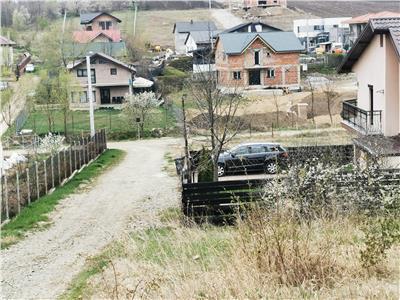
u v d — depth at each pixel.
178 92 56.00
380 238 8.89
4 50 64.19
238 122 29.58
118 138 45.59
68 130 47.19
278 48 58.12
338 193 14.36
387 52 20.25
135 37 81.19
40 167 21.78
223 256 9.39
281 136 36.69
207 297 7.66
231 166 25.34
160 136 45.94
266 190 14.60
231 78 57.31
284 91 57.38
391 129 20.45
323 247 8.57
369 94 22.39
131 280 9.61
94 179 26.00
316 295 7.50
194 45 75.19
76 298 9.91
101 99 59.66
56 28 68.06
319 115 45.75
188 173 21.44
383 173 15.39
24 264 12.92
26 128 47.66
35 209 18.86
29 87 51.56
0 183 16.75
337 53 67.12
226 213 15.99
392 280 8.04
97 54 58.84
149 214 18.20
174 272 8.84
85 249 14.15
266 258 8.27
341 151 23.03
